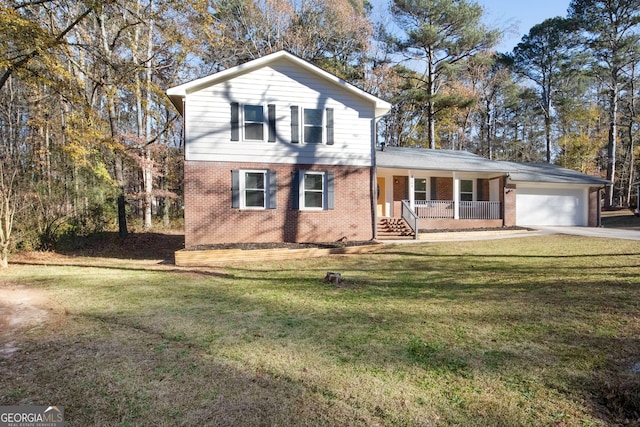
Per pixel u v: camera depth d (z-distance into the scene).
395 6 25.84
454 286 6.96
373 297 6.26
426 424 2.59
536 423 2.59
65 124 15.76
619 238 13.55
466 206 17.73
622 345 3.92
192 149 12.09
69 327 4.72
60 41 10.60
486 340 4.16
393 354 3.81
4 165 12.12
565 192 19.64
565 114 34.34
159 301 6.11
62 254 12.95
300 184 13.06
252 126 12.63
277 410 2.77
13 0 10.46
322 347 4.02
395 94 29.31
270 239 12.75
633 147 34.09
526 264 8.92
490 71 34.06
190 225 12.06
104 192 16.50
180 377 3.32
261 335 4.41
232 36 25.22
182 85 11.77
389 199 17.98
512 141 41.00
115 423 2.61
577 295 5.96
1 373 3.38
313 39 27.44
